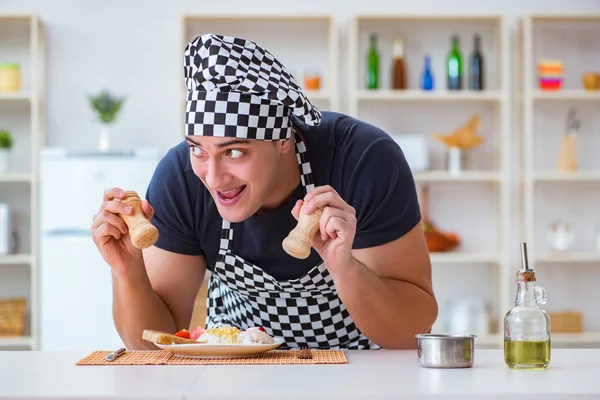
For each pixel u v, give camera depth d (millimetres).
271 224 2039
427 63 5250
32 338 5035
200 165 1800
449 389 1280
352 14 5371
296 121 2037
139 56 5359
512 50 5449
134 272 1877
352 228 1697
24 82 5371
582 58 5480
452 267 5402
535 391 1256
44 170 4801
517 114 5426
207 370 1517
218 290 2346
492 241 5434
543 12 5203
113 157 4801
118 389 1297
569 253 5168
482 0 5441
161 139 5355
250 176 1767
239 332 1740
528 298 1559
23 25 5352
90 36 5348
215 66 1709
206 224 2072
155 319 1945
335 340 2229
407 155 5156
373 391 1260
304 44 5391
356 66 5156
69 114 5332
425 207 5414
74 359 1703
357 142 2039
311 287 2117
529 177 5191
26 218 5414
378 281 1866
